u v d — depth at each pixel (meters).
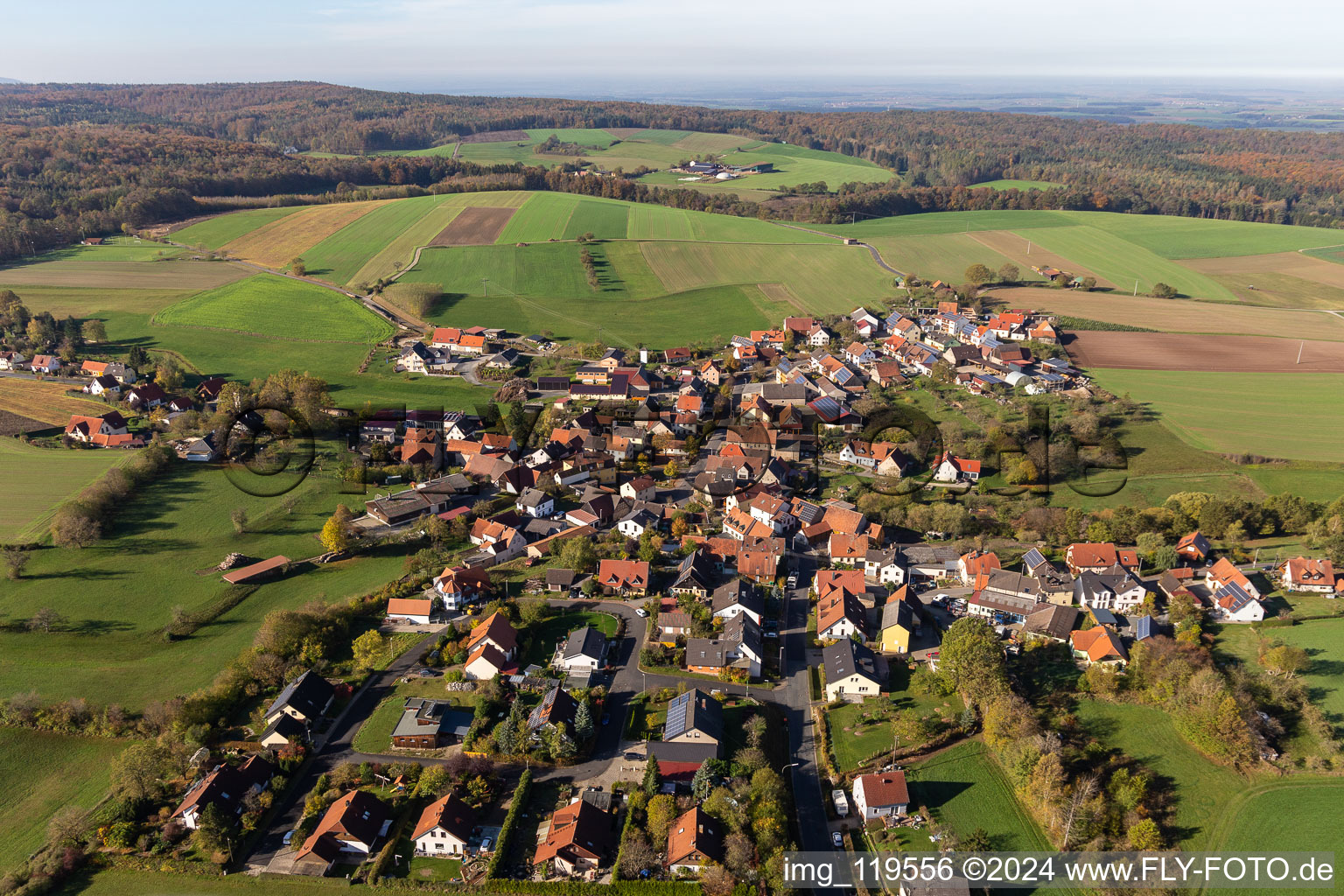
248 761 98.56
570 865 85.12
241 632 125.94
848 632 123.81
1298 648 115.62
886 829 89.94
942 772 97.56
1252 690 106.25
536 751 99.81
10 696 110.56
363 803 91.19
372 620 128.88
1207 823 88.25
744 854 83.56
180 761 97.75
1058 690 110.62
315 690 108.31
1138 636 119.94
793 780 98.31
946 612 132.75
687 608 130.12
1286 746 98.62
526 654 120.88
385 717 107.69
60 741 103.56
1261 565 138.00
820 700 112.75
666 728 103.44
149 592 135.75
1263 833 86.88
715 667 116.81
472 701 110.12
